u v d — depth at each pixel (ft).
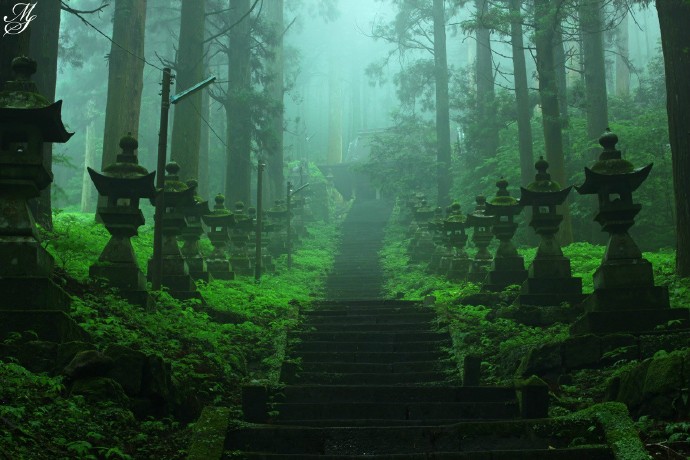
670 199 84.99
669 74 44.70
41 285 24.71
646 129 88.12
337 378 34.14
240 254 71.92
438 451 21.79
